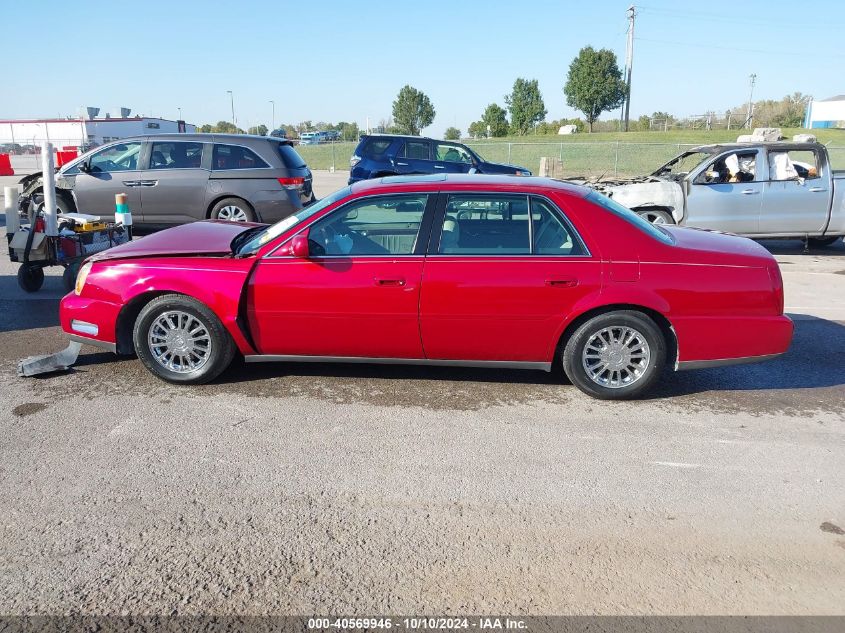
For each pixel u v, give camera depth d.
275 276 4.76
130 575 2.91
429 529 3.28
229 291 4.74
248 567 2.97
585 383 4.81
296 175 10.52
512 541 3.19
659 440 4.27
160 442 4.13
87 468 3.80
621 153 36.12
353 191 4.90
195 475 3.74
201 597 2.78
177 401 4.75
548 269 4.61
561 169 22.59
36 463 3.85
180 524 3.28
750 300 4.68
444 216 4.74
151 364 4.98
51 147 7.14
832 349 6.18
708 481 3.78
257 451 4.03
